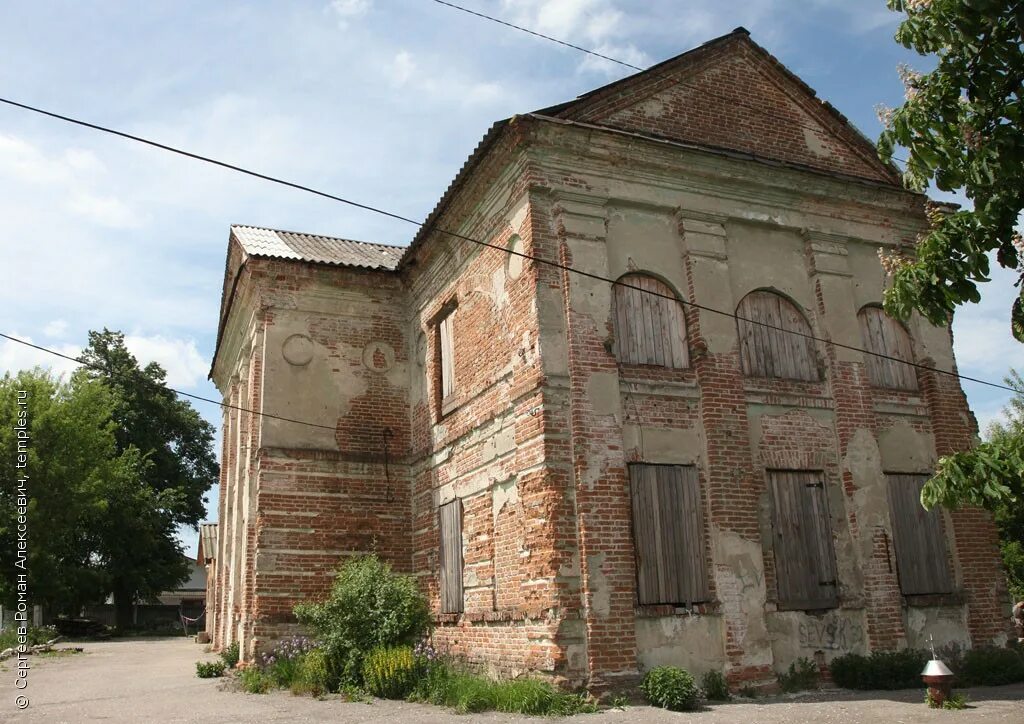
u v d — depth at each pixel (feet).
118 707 40.93
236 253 69.72
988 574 48.57
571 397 40.91
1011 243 20.04
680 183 47.29
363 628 45.98
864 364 48.93
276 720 35.09
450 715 35.53
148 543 135.74
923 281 20.72
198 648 93.56
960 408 51.37
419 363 60.18
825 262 49.96
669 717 33.83
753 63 53.67
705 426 43.42
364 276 61.98
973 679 43.52
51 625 116.88
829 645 42.98
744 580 41.63
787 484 45.01
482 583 46.75
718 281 46.37
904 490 48.32
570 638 37.65
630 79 48.52
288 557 55.06
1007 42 18.92
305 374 58.90
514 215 45.14
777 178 49.55
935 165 20.15
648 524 40.83
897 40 20.24
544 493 39.47
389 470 59.47
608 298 43.34
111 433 119.75
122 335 156.56
